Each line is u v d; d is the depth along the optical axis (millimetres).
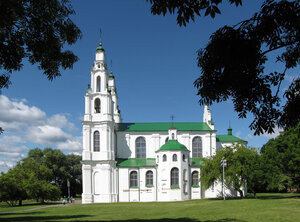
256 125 14523
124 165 77750
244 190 76250
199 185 75375
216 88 14430
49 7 20156
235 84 13875
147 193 75812
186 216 33281
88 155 75562
